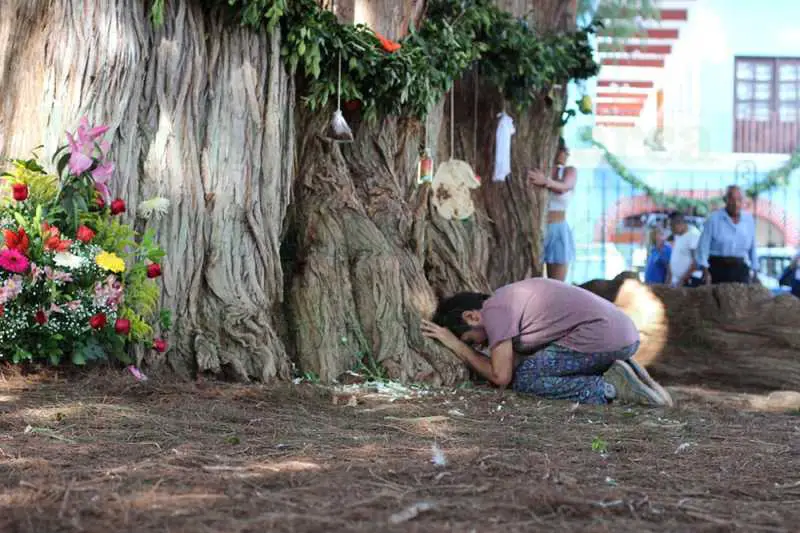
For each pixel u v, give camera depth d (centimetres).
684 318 1156
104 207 816
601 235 2253
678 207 2241
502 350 886
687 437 689
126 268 826
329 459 539
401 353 923
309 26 947
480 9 1194
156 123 867
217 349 840
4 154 820
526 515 421
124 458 524
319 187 1023
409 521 404
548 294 889
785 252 2198
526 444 628
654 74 2752
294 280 961
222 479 471
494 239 1315
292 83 964
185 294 863
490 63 1248
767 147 2728
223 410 689
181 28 881
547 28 1373
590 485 493
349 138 1005
